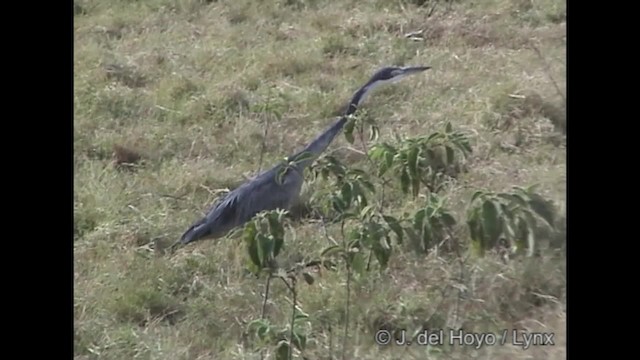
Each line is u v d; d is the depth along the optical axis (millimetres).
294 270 15570
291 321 14852
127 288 17000
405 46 25625
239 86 24344
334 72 24891
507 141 20453
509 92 22031
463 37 25797
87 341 16156
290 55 25547
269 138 21891
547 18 26359
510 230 12938
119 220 19312
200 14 29125
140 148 22109
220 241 18156
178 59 26219
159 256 18062
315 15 28125
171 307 16781
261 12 28766
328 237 17297
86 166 21172
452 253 16328
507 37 25547
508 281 15570
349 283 15773
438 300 15516
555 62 23406
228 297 16562
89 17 29422
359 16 27750
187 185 20297
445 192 17859
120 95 24094
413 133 21000
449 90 22969
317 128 22266
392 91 23297
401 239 13531
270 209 17766
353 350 14922
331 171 15656
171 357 15367
